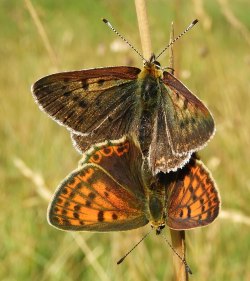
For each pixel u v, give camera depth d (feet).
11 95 1.36
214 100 1.09
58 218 0.73
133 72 0.77
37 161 1.14
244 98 1.19
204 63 1.15
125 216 0.74
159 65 0.77
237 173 1.04
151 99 0.76
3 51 1.53
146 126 0.75
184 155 0.73
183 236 0.75
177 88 0.75
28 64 1.44
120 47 1.01
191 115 0.74
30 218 1.05
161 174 0.74
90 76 0.75
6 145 1.20
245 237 1.01
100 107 0.76
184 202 0.73
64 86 0.75
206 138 0.72
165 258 1.00
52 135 1.22
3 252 1.03
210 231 0.96
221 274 0.97
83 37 1.70
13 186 1.08
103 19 0.77
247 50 1.76
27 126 1.24
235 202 1.03
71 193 0.74
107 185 0.74
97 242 1.03
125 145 0.75
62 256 1.00
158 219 0.73
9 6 1.88
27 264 1.01
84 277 0.99
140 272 0.95
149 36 0.76
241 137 1.05
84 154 0.74
